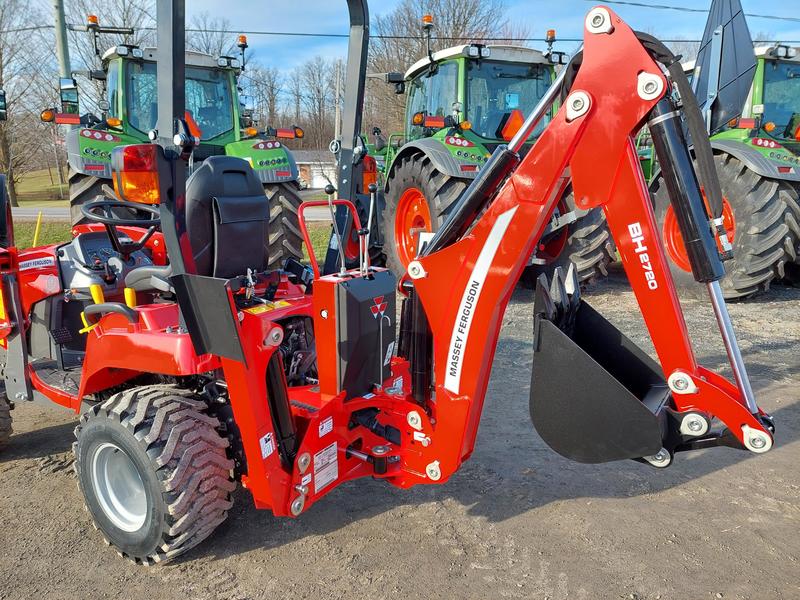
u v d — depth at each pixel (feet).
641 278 6.19
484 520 8.87
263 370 7.22
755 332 17.11
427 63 23.63
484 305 6.93
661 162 5.90
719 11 7.59
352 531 8.68
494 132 22.74
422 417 7.73
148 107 22.47
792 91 23.07
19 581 7.76
